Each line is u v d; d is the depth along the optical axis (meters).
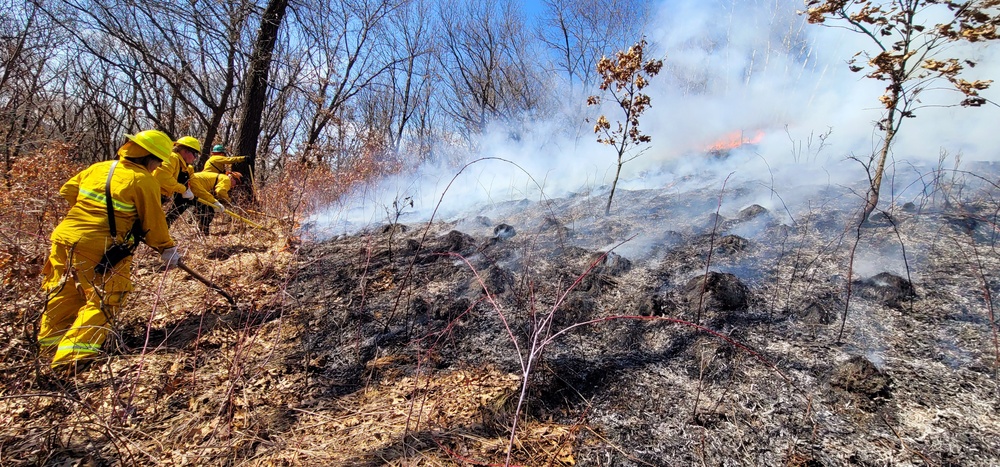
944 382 2.17
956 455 1.80
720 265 3.59
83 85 12.56
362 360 2.94
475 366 2.72
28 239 4.10
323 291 3.96
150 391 2.68
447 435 2.16
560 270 3.82
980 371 2.21
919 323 2.62
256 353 3.09
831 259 3.44
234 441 2.26
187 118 12.62
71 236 2.86
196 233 5.65
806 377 2.30
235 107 11.52
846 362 2.33
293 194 7.33
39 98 11.07
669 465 1.89
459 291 3.69
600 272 3.70
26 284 3.32
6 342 2.93
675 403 2.23
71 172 5.71
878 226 3.84
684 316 2.95
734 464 1.87
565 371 2.50
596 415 2.22
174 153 4.81
